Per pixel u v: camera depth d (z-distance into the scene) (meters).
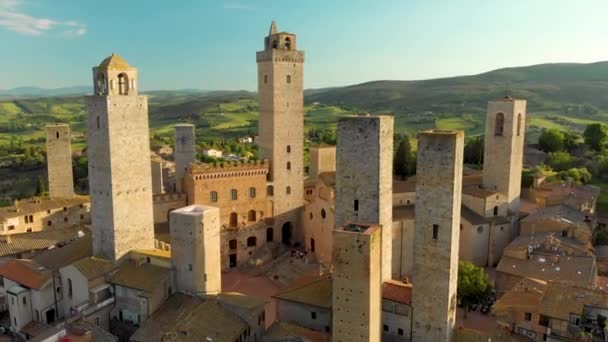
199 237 71.12
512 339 65.50
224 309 67.94
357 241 54.84
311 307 66.94
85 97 77.06
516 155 105.25
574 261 83.44
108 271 74.94
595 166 152.38
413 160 158.50
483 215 101.81
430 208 60.25
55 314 76.75
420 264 61.97
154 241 85.25
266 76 111.31
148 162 81.38
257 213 111.31
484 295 79.25
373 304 56.66
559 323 66.38
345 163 65.25
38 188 183.62
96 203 79.12
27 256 94.38
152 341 63.84
